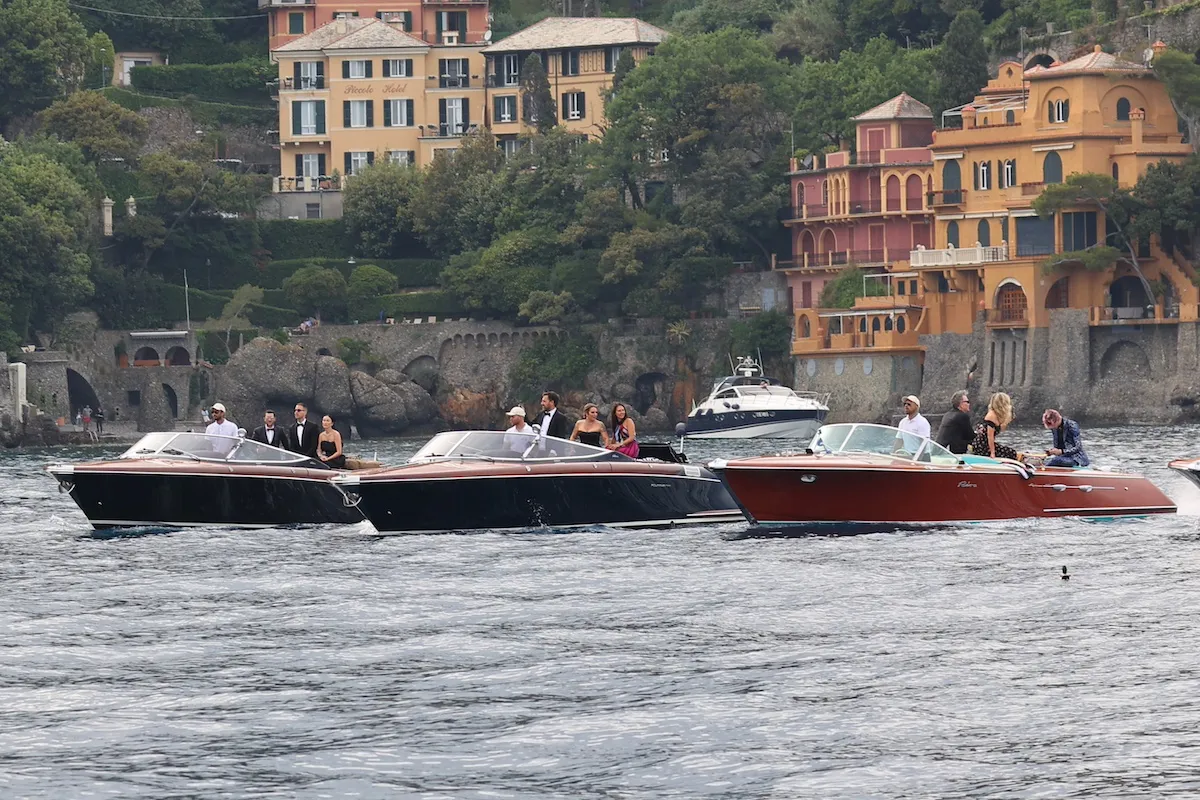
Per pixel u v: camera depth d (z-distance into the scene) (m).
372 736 73.75
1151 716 74.38
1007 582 108.44
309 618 100.44
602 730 74.06
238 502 147.25
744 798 65.81
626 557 124.44
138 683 83.31
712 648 89.31
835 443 142.00
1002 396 144.38
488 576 116.25
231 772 69.19
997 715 75.31
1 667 87.00
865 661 85.44
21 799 66.19
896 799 65.38
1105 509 143.25
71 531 151.25
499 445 141.88
